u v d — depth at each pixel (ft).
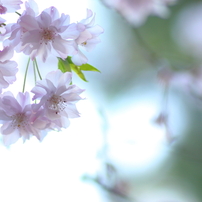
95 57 5.76
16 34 2.70
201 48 5.30
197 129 5.22
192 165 4.84
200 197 4.97
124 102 5.57
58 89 2.74
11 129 2.77
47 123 2.73
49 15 2.70
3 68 2.71
